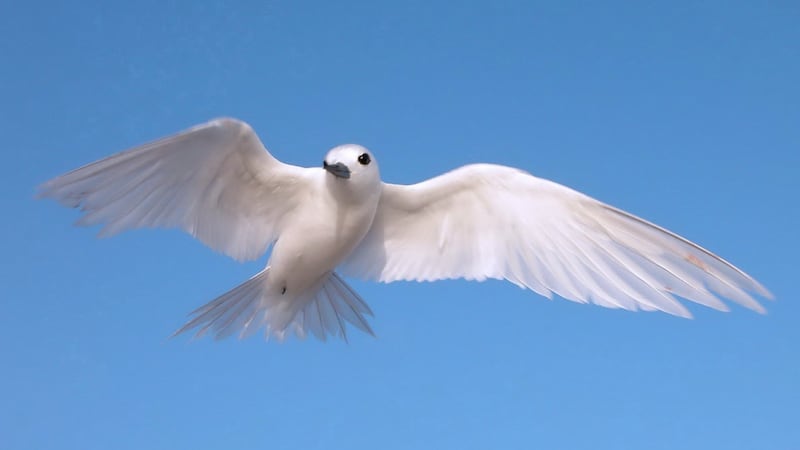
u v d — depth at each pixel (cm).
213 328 279
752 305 268
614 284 274
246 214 276
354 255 282
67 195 267
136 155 268
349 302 283
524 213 278
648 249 273
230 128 270
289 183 275
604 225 275
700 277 271
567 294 276
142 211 271
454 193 279
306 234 275
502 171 278
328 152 273
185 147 270
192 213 274
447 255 281
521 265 278
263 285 280
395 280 282
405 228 282
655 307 272
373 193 274
